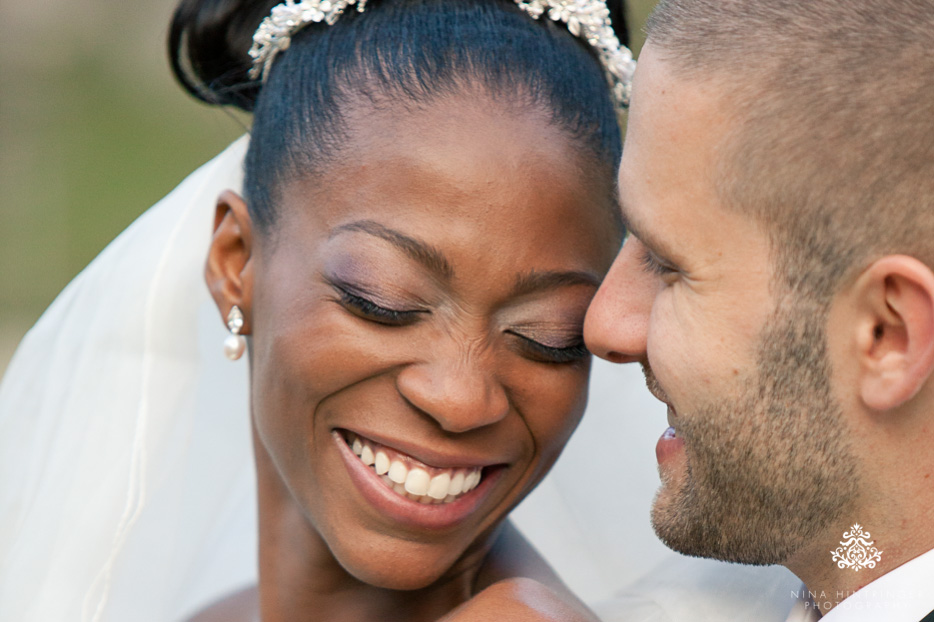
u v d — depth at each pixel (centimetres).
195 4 312
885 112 193
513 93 249
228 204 289
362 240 240
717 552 235
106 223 1222
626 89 286
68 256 1166
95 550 333
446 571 268
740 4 208
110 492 337
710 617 275
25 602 330
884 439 207
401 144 241
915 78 192
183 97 1402
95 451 341
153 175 1284
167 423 346
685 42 212
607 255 259
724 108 204
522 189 239
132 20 1462
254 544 370
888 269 193
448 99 246
